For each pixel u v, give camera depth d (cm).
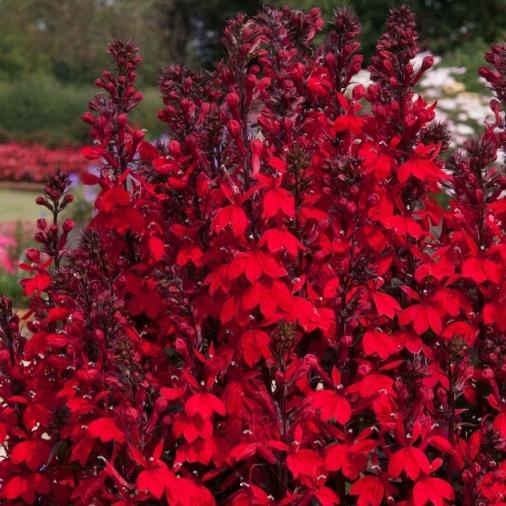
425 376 196
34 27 3762
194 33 2625
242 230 191
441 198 664
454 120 773
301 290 207
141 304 220
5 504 228
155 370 217
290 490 211
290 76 217
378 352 199
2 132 2608
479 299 220
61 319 222
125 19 3269
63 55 3656
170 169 210
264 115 217
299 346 222
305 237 209
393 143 208
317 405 193
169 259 217
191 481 193
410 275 217
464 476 198
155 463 188
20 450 216
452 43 1688
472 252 208
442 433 209
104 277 223
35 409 219
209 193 208
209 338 222
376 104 219
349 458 192
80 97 2731
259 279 191
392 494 201
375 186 211
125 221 219
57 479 226
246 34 206
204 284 199
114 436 189
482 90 865
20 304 813
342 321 202
